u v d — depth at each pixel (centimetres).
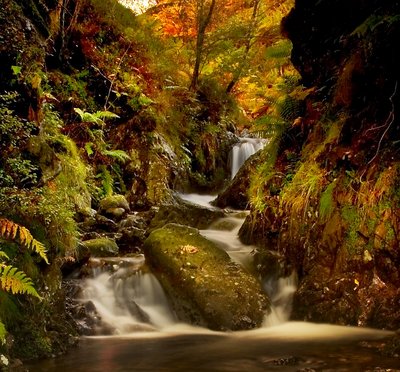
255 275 591
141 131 979
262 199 664
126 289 560
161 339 458
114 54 978
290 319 532
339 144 556
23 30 548
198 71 1248
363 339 430
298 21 655
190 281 534
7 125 450
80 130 834
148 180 944
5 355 345
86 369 352
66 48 855
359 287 502
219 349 412
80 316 489
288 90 714
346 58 584
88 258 580
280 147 680
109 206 812
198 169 1112
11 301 380
